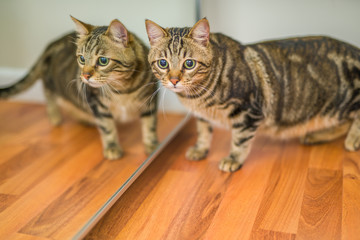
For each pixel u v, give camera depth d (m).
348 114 0.84
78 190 0.74
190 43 0.69
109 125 0.86
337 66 0.81
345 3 0.94
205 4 1.00
